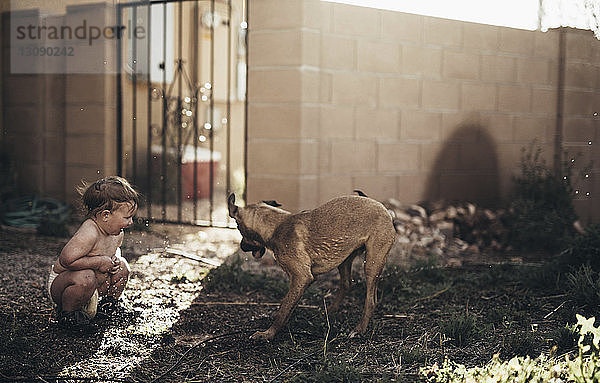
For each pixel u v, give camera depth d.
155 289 4.46
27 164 7.85
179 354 3.20
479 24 7.30
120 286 3.73
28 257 5.43
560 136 6.69
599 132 6.21
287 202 6.38
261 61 6.42
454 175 7.47
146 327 3.59
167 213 8.15
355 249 3.46
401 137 7.15
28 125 7.82
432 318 3.89
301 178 6.33
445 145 7.41
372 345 3.37
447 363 3.01
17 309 3.86
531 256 5.88
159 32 9.63
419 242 6.29
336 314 3.89
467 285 4.69
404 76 7.11
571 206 6.27
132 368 3.00
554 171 6.60
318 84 6.44
